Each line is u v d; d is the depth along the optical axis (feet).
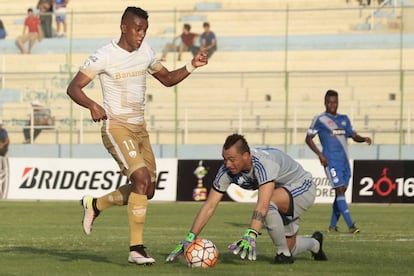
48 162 186.50
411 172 173.27
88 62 65.10
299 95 226.79
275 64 238.89
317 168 178.50
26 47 252.62
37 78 234.79
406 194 173.06
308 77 226.99
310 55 238.68
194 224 66.28
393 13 240.53
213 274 60.34
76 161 185.37
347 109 221.66
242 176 64.80
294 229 68.39
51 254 77.15
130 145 65.62
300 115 220.84
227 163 63.05
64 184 185.26
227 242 93.50
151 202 181.68
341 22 244.63
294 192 66.54
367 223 129.49
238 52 240.73
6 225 122.83
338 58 237.45
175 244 89.97
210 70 239.09
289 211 66.74
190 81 232.12
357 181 174.81
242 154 62.69
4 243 91.71
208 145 213.87
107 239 97.60
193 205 173.27
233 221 131.75
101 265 67.00
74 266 66.54
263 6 255.09
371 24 241.76
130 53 65.87
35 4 271.49
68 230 113.09
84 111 227.40
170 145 215.31
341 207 112.88
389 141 214.69
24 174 187.21
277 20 249.34
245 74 230.48
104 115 64.08
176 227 119.44
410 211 157.69
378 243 93.15
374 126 215.92
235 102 229.66
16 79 235.40
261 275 60.18
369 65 235.20
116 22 255.50
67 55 247.50
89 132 226.17
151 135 224.33
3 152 214.90
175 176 181.98
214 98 230.07
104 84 66.18
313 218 140.97
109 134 66.08
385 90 223.10
